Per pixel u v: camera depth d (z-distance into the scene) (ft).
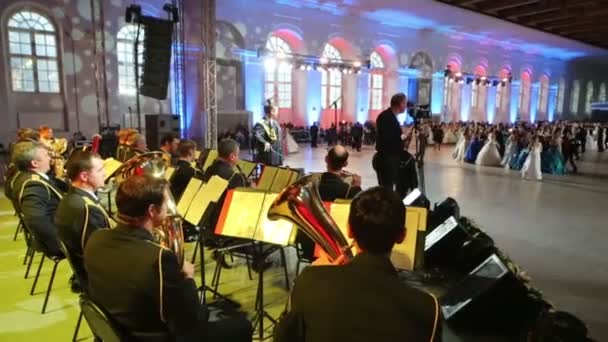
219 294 10.41
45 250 9.75
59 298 10.62
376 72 65.92
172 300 5.11
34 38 38.17
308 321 3.36
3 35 36.52
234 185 12.01
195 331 5.97
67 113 40.09
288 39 56.90
